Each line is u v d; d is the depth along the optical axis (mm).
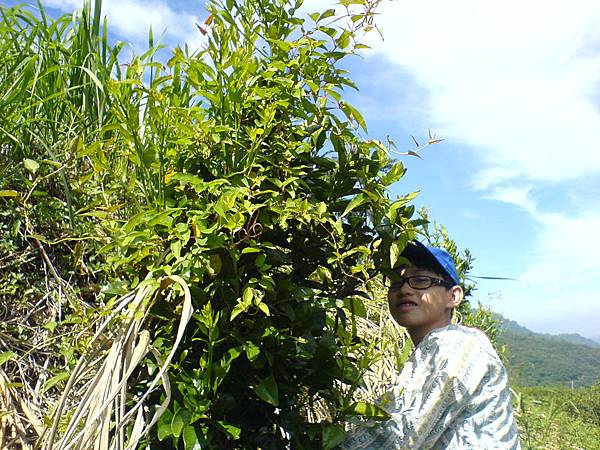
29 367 2066
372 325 3084
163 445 1569
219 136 1660
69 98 2760
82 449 1385
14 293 2225
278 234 1767
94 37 2812
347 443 1833
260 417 1695
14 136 2482
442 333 2047
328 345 1688
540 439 4316
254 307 1644
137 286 1579
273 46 1794
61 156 2533
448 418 1953
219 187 1650
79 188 2381
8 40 2738
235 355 1530
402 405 1921
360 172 1791
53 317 2205
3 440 1830
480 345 2037
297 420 1669
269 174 1740
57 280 2229
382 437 1857
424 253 2203
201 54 1769
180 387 1478
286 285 1650
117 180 1797
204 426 1526
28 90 2656
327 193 1820
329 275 1776
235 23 1734
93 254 2359
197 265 1545
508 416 2006
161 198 1641
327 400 1755
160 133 1664
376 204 1799
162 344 1595
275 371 1667
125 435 1578
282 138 1734
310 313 1673
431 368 1965
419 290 2209
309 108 1782
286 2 1846
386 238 1864
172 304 1638
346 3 1715
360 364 1773
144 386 1627
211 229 1522
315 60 1762
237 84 1674
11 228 2316
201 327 1513
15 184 2432
